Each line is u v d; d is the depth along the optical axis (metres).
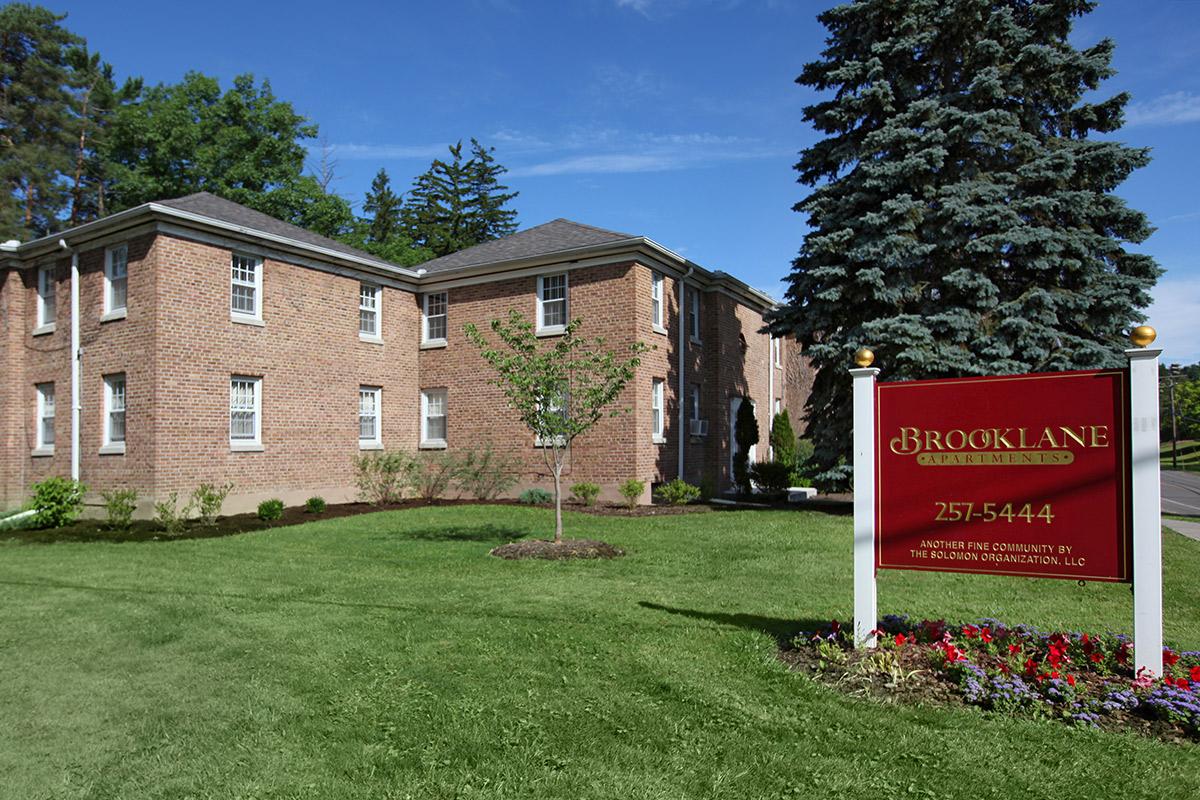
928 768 3.91
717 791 3.69
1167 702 4.38
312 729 4.48
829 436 17.42
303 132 37.69
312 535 13.16
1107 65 16.02
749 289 24.02
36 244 17.44
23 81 35.91
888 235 15.73
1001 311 15.55
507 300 20.03
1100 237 15.70
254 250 17.06
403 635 6.41
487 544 11.84
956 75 17.08
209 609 7.51
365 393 20.16
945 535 5.43
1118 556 4.96
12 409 18.33
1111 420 5.01
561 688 5.11
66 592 8.49
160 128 33.69
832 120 17.31
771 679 5.25
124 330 15.84
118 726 4.57
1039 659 5.31
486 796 3.66
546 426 11.22
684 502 18.03
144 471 15.27
